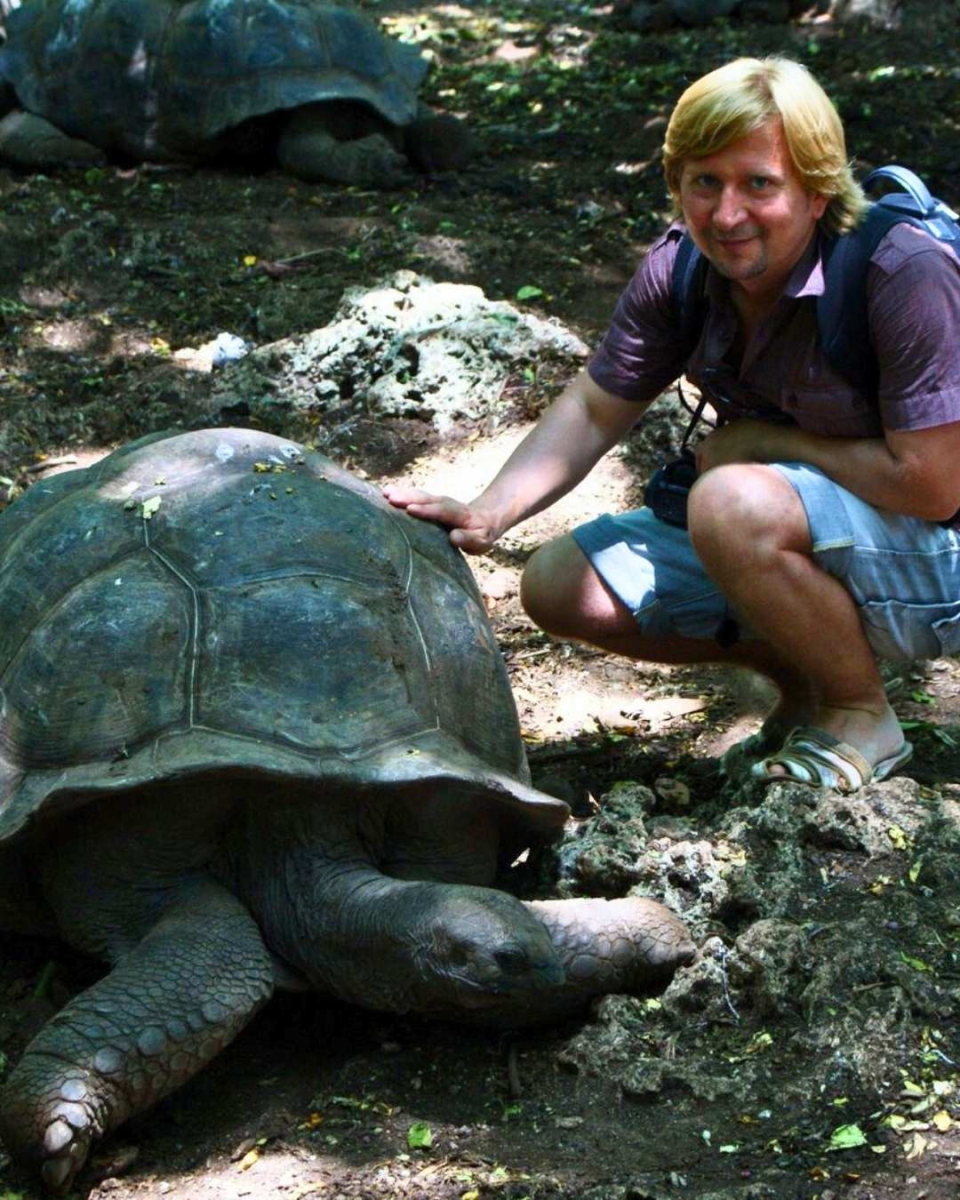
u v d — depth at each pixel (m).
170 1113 2.58
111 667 2.71
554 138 8.15
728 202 2.75
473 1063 2.66
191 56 7.58
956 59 8.94
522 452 3.29
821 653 3.08
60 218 6.71
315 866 2.68
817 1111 2.40
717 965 2.68
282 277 6.34
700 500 3.00
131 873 2.69
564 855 3.02
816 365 2.90
